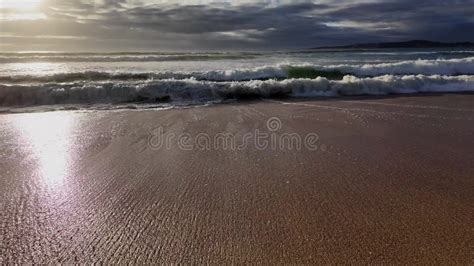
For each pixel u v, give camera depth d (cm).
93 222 237
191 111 625
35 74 948
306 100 737
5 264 193
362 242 210
